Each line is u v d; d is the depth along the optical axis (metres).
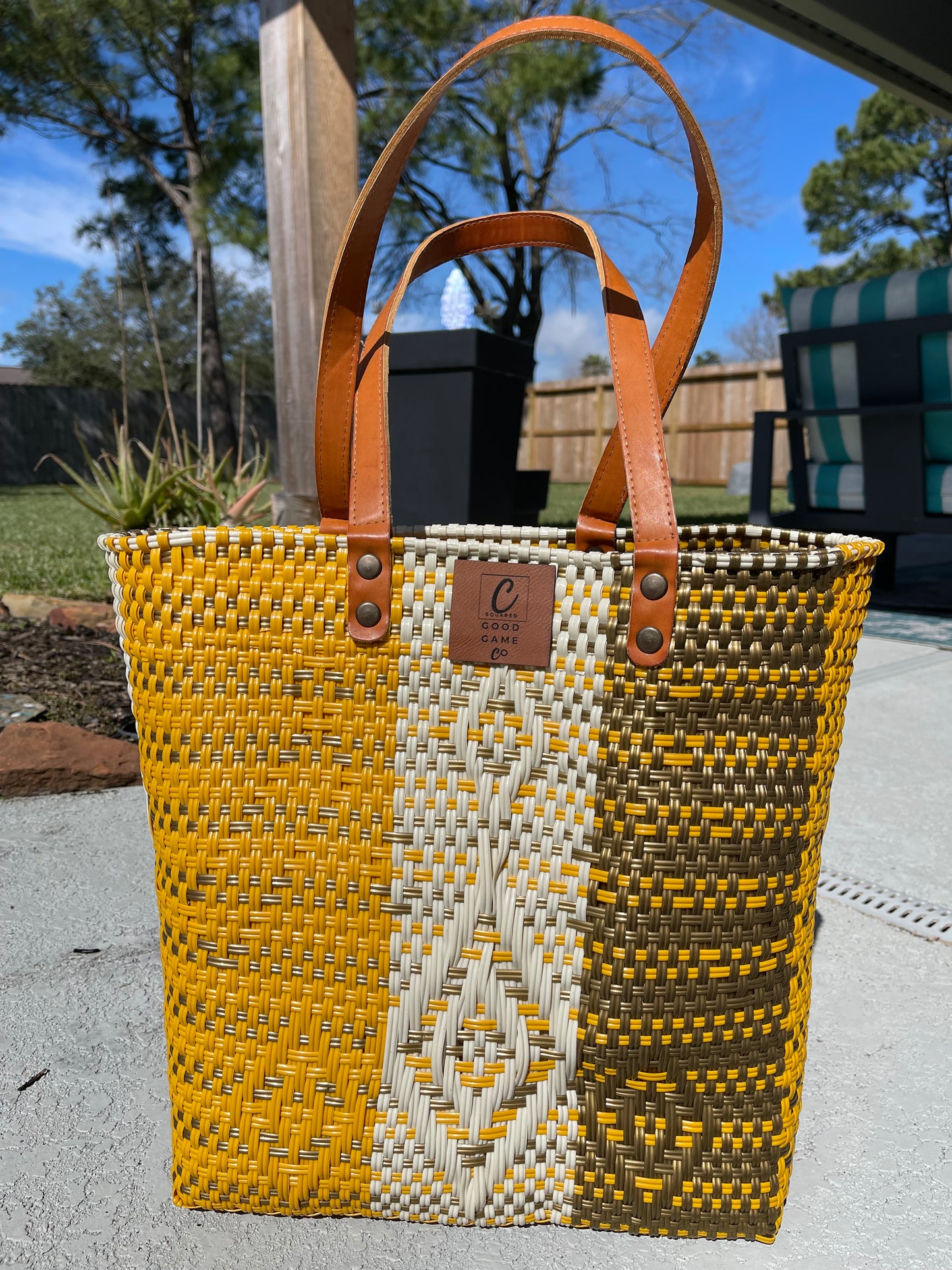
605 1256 0.72
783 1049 0.73
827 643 0.70
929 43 3.41
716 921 0.70
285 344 2.76
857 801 1.66
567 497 8.27
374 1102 0.74
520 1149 0.74
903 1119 0.87
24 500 8.24
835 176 19.06
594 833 0.70
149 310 3.47
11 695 2.04
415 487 2.94
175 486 3.25
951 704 2.21
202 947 0.74
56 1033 0.98
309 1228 0.75
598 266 0.75
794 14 3.15
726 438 11.01
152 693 0.73
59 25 8.09
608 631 0.69
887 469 2.95
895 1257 0.71
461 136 8.97
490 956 0.73
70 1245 0.71
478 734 0.71
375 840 0.72
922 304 2.82
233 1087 0.74
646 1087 0.72
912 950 1.18
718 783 0.69
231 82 8.64
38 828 1.52
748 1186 0.72
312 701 0.72
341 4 2.61
